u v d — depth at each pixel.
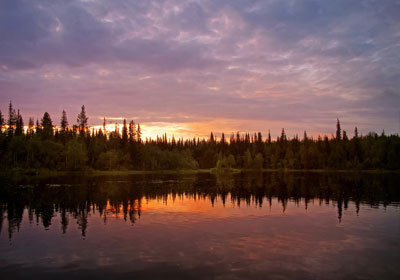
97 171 111.69
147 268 13.91
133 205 31.09
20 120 119.38
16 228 21.45
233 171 141.25
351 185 54.75
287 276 13.04
